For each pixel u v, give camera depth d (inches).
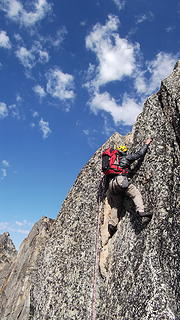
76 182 292.8
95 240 241.8
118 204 230.7
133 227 214.7
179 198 194.9
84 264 239.8
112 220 229.6
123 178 214.7
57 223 286.7
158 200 204.4
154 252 190.4
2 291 387.5
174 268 178.5
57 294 243.0
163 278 180.1
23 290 343.9
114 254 220.7
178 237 184.4
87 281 229.5
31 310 268.4
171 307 169.6
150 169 218.5
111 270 215.6
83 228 258.5
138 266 194.4
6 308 348.5
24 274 365.4
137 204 207.5
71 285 237.9
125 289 195.5
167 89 231.5
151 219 202.8
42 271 270.2
